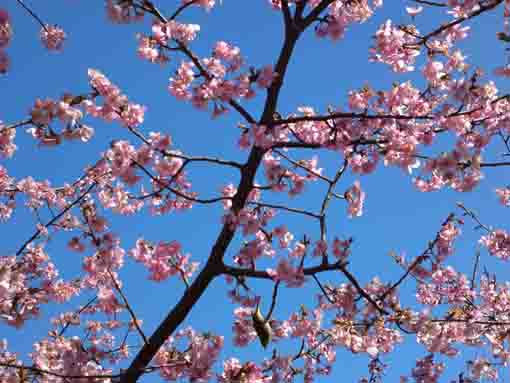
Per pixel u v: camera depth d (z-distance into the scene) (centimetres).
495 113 589
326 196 584
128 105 542
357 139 572
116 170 558
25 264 684
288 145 556
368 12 603
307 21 556
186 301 539
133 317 549
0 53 525
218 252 541
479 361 775
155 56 543
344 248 542
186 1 571
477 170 561
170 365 520
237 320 646
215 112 534
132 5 532
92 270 590
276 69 544
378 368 734
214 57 535
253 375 539
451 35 605
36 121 489
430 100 598
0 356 616
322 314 704
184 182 649
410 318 610
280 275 514
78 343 543
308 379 675
